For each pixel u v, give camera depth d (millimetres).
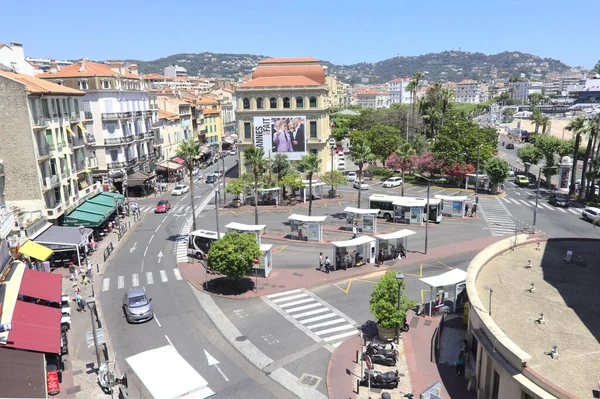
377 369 26484
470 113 193375
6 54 57781
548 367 17938
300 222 54469
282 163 74812
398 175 98250
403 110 126250
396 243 47969
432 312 33969
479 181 84438
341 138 152750
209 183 96000
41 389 21219
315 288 39656
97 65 78125
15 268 32688
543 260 30984
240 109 91875
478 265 28422
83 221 52031
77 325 33062
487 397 21516
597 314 22641
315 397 24250
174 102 111125
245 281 41281
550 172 87875
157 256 49312
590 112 184125
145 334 31531
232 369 27000
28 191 47219
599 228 57469
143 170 86625
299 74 94375
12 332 24859
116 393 24703
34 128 46594
